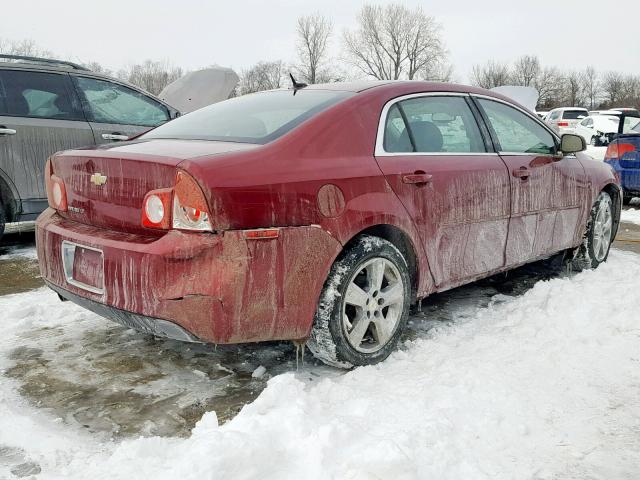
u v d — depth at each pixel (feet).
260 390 9.07
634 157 27.12
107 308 8.63
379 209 9.50
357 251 9.29
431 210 10.46
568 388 8.77
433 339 10.72
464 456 7.00
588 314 11.32
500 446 7.31
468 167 11.28
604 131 70.23
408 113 10.87
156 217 8.12
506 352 9.95
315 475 6.36
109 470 6.73
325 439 6.73
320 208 8.76
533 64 233.35
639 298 11.94
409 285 10.23
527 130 13.65
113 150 9.11
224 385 9.22
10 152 17.54
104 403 8.63
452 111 11.83
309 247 8.63
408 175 10.09
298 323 8.69
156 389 9.07
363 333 9.56
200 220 7.86
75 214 9.53
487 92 12.92
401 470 6.35
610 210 16.20
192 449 6.60
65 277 9.36
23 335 11.20
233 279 7.98
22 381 9.30
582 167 14.71
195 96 31.19
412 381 8.84
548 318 11.31
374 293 9.68
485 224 11.69
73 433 7.82
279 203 8.34
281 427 7.09
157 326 8.18
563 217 14.03
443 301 13.28
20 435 7.69
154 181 8.20
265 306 8.31
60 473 6.89
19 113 17.80
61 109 18.60
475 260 11.64
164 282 7.91
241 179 8.09
